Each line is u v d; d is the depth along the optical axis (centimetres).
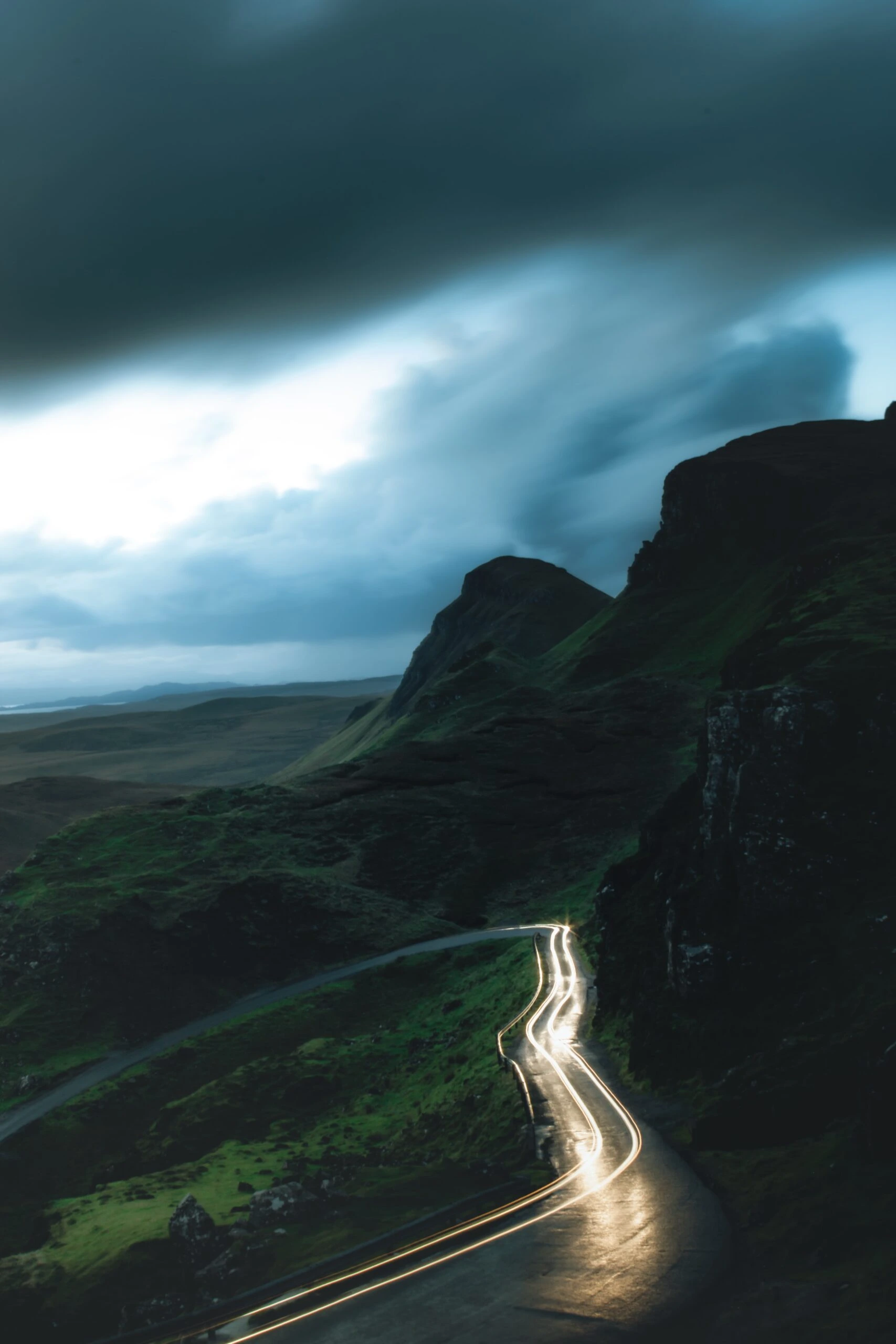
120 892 18675
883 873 7394
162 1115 12838
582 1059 8500
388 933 17850
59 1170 12556
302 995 16038
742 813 8269
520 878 19688
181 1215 6469
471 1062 9994
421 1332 3884
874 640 10700
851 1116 5303
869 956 6656
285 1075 12912
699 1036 7231
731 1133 5631
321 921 18138
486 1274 4344
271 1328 4100
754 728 9188
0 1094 14500
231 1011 16300
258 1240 5691
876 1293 3628
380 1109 10700
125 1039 15762
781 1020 6700
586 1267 4284
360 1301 4216
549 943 14200
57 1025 16000
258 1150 10050
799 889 7531
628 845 19575
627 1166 5600
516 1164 6172
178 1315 5131
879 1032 5622
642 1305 3925
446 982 15338
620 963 9862
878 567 17650
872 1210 4284
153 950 17300
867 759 8494
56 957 17112
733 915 7925
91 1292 6116
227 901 18250
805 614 16200
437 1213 5100
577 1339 3709
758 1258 4247
